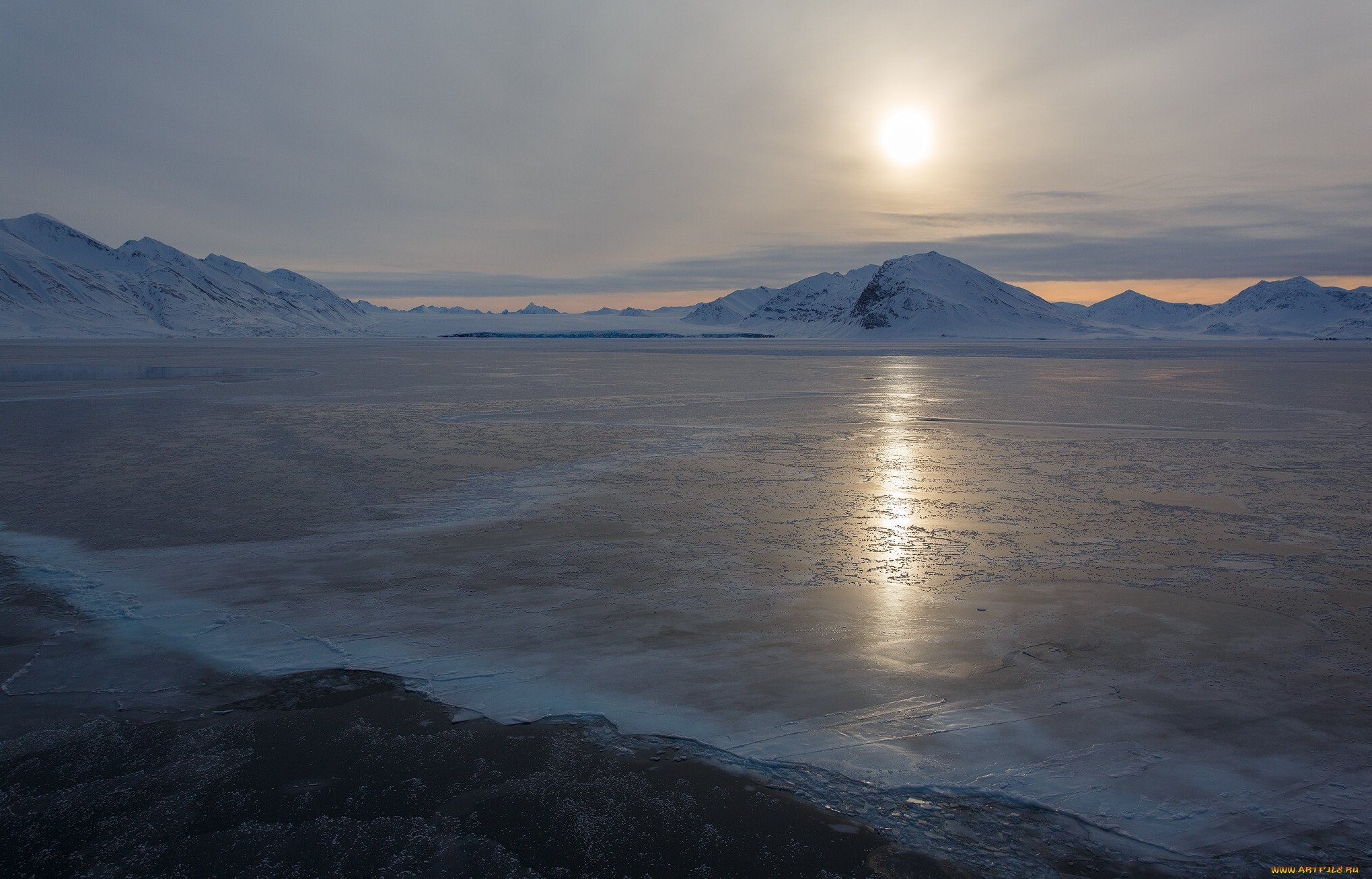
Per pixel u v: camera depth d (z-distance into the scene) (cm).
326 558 974
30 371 4834
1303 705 614
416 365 5828
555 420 2312
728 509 1222
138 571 926
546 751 554
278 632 754
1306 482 1430
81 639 738
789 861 447
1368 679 656
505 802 500
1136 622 775
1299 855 448
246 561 963
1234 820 478
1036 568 941
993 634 745
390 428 2120
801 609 807
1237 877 430
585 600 834
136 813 491
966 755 544
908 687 641
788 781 518
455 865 444
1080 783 513
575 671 669
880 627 762
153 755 552
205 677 664
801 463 1612
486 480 1434
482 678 659
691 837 466
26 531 1091
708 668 674
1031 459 1666
